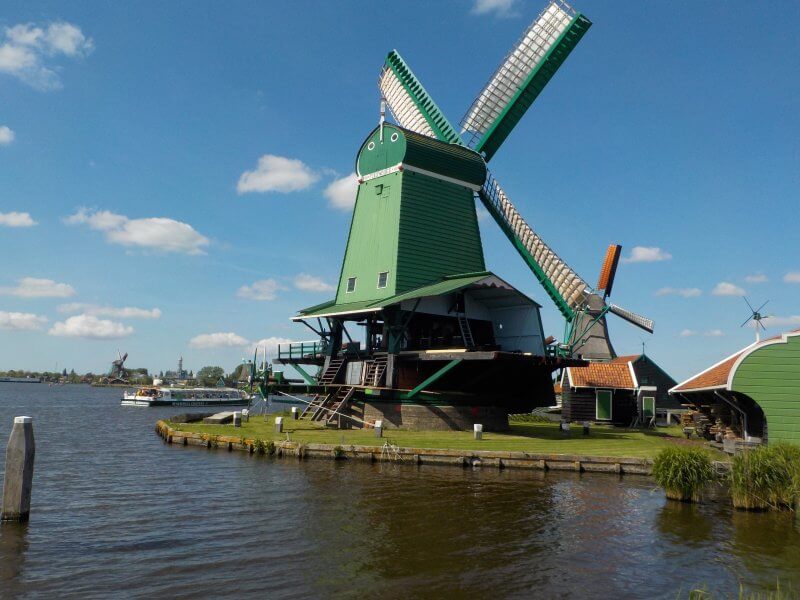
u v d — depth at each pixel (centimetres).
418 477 1831
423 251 3142
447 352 2680
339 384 3083
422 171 3244
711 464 1591
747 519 1381
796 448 1541
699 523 1342
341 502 1488
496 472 1959
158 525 1274
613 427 3869
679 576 1012
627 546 1168
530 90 3706
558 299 3675
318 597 891
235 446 2403
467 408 2903
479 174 3453
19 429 1302
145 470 1955
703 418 3042
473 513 1403
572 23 3597
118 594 892
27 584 927
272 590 916
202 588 920
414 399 2830
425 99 3862
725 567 1057
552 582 974
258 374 3139
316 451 2175
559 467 2031
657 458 1609
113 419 5128
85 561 1038
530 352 2975
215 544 1141
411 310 2934
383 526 1277
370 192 3341
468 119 3734
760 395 2020
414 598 896
